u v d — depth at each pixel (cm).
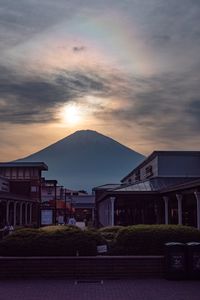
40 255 1499
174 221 4278
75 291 1228
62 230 1548
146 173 5712
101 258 1438
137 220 5347
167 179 4703
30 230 1556
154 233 1533
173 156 5003
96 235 1565
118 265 1433
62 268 1436
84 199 12394
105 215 5381
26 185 7231
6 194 4662
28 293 1205
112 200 4041
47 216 5806
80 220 12062
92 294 1186
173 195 3959
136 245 1526
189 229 1555
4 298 1143
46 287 1289
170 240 1518
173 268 1377
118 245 1548
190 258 1383
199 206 3009
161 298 1128
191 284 1318
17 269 1434
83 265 1434
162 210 4278
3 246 1509
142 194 4031
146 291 1219
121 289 1250
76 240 1513
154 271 1434
